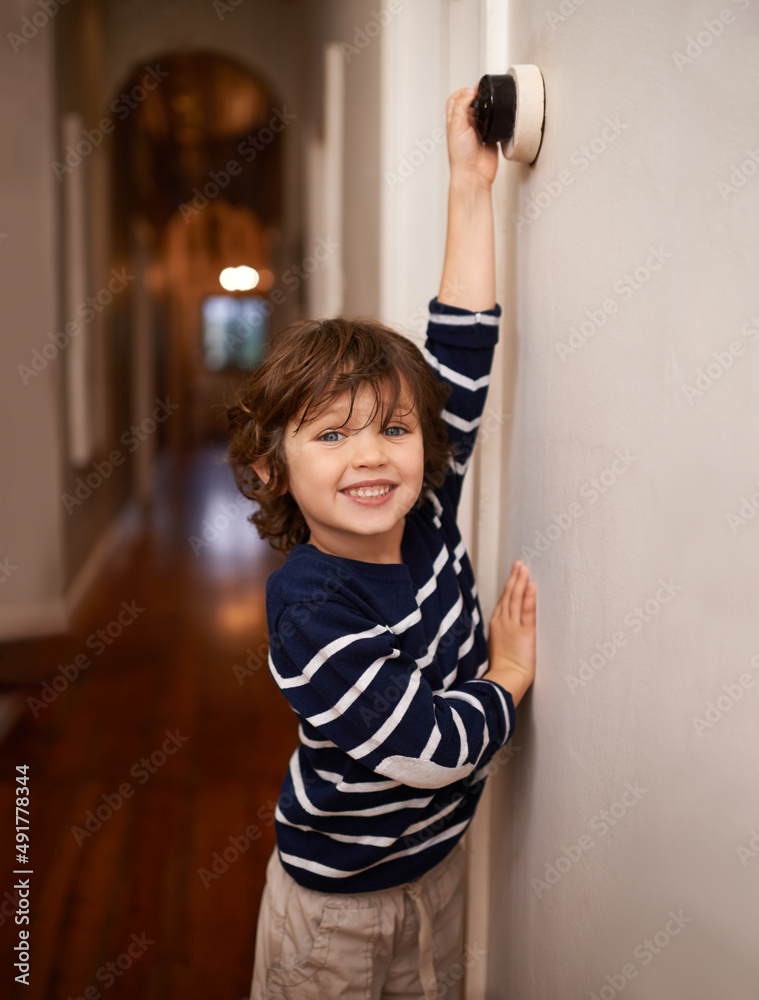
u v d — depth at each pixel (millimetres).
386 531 831
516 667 958
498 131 884
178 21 4652
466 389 953
